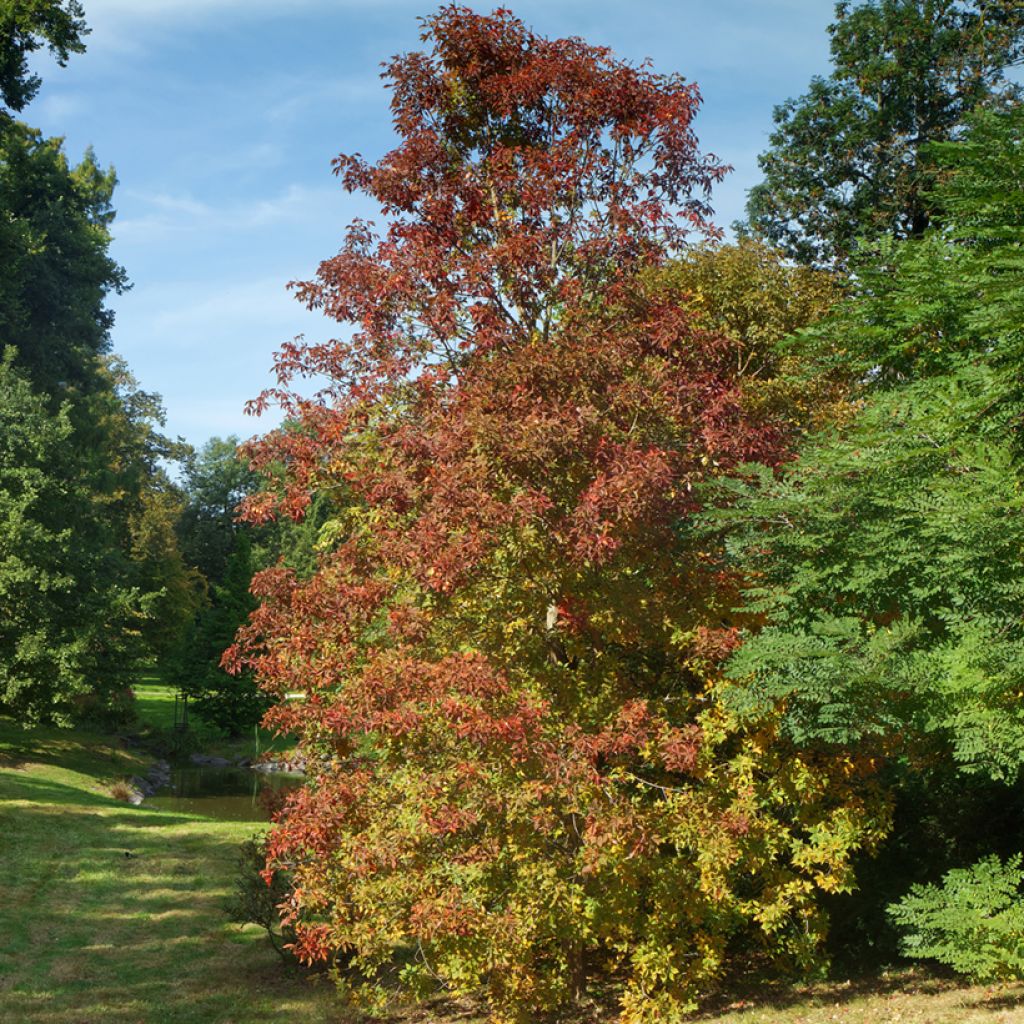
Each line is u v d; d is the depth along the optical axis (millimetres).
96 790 30578
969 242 12008
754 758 10922
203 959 13945
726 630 10672
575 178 12094
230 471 82750
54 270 43750
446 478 9711
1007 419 9766
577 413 10094
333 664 10805
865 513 10414
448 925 9602
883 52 28484
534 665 10961
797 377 12953
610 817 9672
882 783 13266
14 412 32844
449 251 12266
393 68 12820
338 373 11992
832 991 11453
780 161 30016
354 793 10305
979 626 9273
